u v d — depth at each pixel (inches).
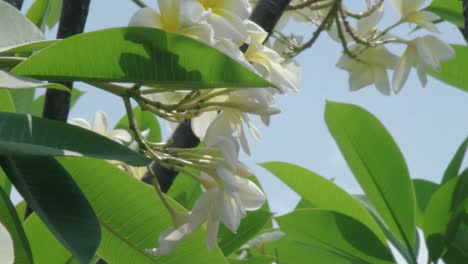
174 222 114.0
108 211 120.8
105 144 95.7
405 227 137.8
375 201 138.6
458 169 138.0
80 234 94.7
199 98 110.3
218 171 106.2
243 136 112.9
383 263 137.2
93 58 95.9
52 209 96.8
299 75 118.7
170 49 94.0
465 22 125.6
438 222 136.4
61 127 95.7
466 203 135.5
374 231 137.3
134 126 109.0
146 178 124.6
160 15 103.0
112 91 104.1
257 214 128.8
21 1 125.4
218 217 107.2
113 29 92.3
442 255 136.6
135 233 121.1
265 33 114.3
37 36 110.8
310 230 137.2
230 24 103.6
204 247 121.1
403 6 135.9
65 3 122.3
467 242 135.8
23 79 87.2
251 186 112.2
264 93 104.2
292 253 137.6
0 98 122.1
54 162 104.3
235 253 135.9
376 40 137.4
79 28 122.6
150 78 98.0
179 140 124.6
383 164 138.0
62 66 96.6
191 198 131.3
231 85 95.7
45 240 123.9
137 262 121.6
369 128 138.0
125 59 96.0
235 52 101.0
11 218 109.9
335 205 137.7
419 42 133.6
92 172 120.2
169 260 121.3
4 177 127.0
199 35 101.2
